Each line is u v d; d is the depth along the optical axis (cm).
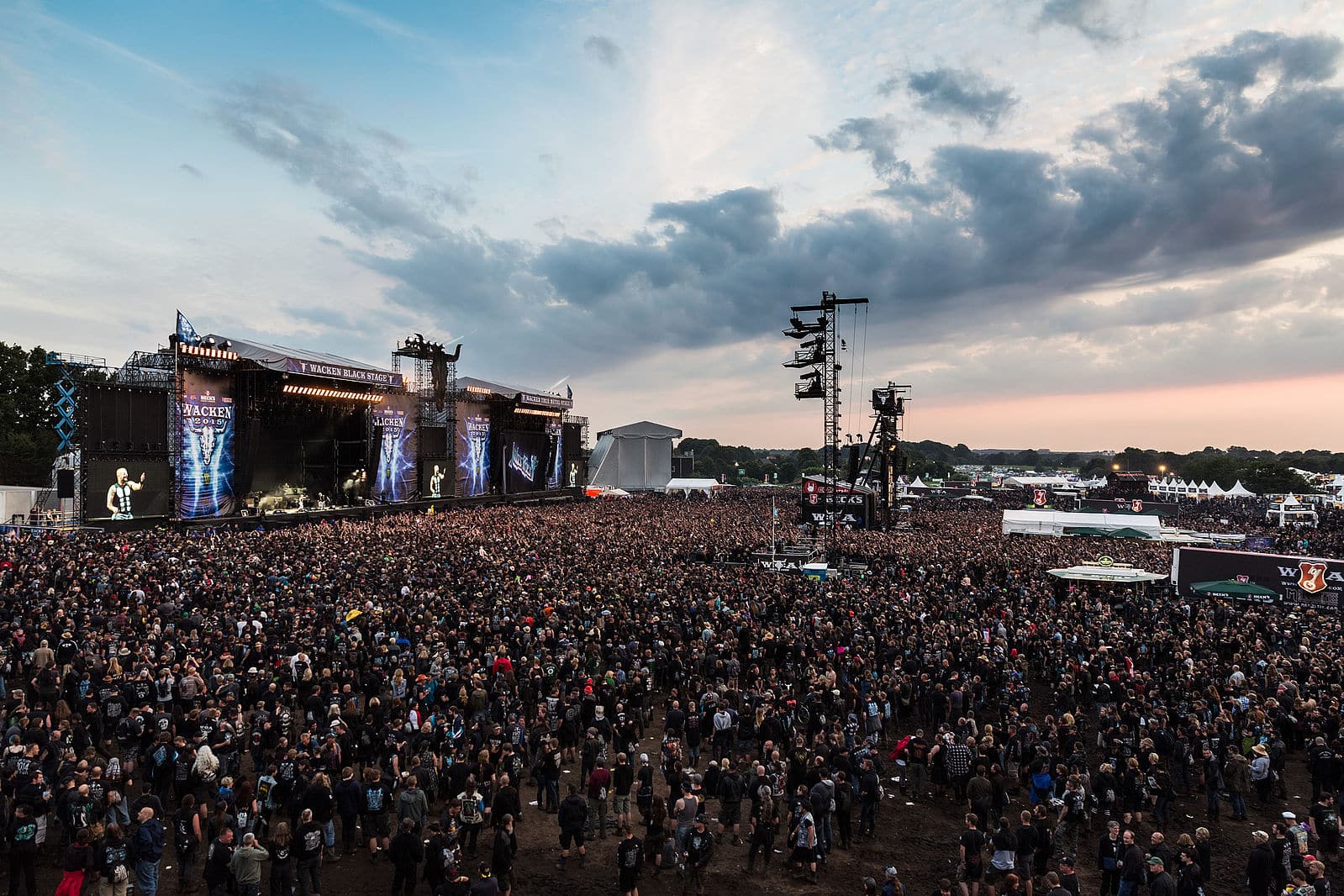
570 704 2053
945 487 14700
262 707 1886
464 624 2712
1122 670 2420
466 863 1558
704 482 14412
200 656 2225
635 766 2083
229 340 6525
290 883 1314
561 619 2884
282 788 1627
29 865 1344
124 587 2959
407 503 8069
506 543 5259
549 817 1797
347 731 1744
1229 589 3684
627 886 1438
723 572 4322
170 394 5709
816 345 6806
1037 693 2738
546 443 11006
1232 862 1656
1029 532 6831
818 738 1962
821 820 1614
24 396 8419
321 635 2459
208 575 3344
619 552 4988
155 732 1725
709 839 1470
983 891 1492
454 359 8975
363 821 1585
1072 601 3594
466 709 2028
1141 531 6481
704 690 2378
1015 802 1934
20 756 1466
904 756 1997
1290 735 2220
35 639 2270
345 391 7062
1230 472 17975
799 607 3303
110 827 1255
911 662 2472
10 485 7762
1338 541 6612
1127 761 1825
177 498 5709
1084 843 1761
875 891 1288
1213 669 2506
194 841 1430
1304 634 2933
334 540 4972
